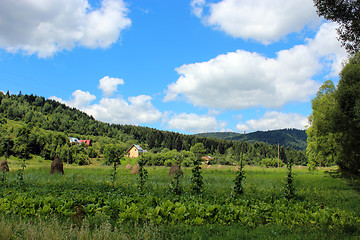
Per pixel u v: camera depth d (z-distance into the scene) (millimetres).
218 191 14961
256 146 113875
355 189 18922
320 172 39844
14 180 17234
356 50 12461
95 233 6520
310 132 36000
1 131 82562
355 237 7398
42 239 6129
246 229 8086
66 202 9680
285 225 8500
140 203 9734
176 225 8031
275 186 18547
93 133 157250
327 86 31375
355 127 19781
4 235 6266
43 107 161125
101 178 21359
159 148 133500
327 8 12031
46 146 78562
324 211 9500
